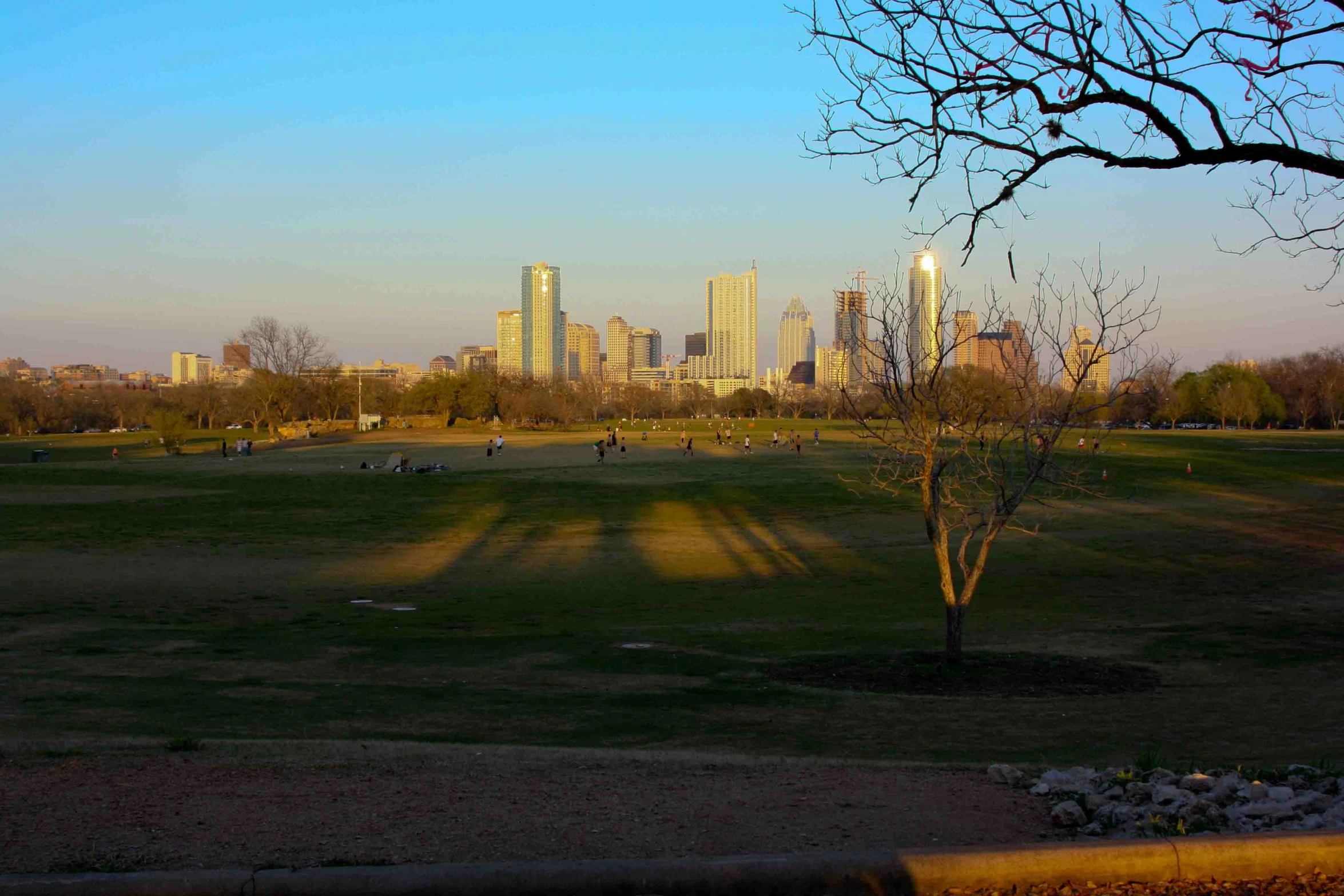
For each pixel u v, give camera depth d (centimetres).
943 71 814
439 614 2631
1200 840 592
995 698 1539
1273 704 1488
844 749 1162
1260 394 15112
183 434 10388
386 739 1172
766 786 855
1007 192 835
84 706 1373
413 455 9706
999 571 3369
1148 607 2641
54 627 2302
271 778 861
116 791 796
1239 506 5253
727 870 564
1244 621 2408
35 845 644
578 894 558
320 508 5559
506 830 694
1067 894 566
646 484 6738
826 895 564
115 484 6838
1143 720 1369
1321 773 891
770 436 13325
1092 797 764
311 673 1767
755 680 1720
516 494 6228
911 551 3947
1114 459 7731
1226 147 754
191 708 1367
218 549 4072
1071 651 2023
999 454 1814
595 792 822
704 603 2834
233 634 2252
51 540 4253
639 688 1642
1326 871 591
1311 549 3728
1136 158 790
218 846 646
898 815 750
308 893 549
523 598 2933
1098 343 1697
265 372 13600
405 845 656
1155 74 765
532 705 1472
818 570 3525
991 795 823
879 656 1931
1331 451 8731
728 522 5034
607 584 3216
